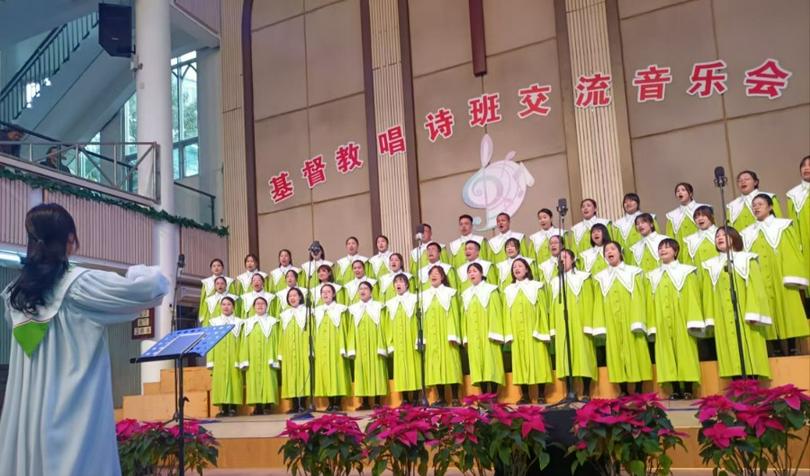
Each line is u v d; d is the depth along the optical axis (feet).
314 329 21.09
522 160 25.20
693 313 15.99
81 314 5.52
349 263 23.50
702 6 22.90
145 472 13.03
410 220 26.73
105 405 5.54
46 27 30.37
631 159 23.30
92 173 32.24
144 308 5.82
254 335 21.95
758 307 15.23
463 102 26.55
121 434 12.89
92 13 33.53
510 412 10.78
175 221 27.84
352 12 29.43
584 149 23.98
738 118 22.06
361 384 20.11
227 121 31.63
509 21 26.03
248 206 30.55
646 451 9.83
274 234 29.99
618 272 17.22
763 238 16.51
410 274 21.47
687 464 13.79
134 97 37.42
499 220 21.70
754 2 22.17
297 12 30.78
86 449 5.25
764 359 15.25
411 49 27.86
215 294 23.54
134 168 27.66
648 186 23.07
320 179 29.27
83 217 24.30
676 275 16.51
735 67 22.25
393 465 11.14
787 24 21.67
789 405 9.53
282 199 30.01
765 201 16.69
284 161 30.22
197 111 34.01
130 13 28.68
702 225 17.26
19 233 22.00
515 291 18.33
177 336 11.00
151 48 28.27
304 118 29.99
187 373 23.54
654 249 18.24
